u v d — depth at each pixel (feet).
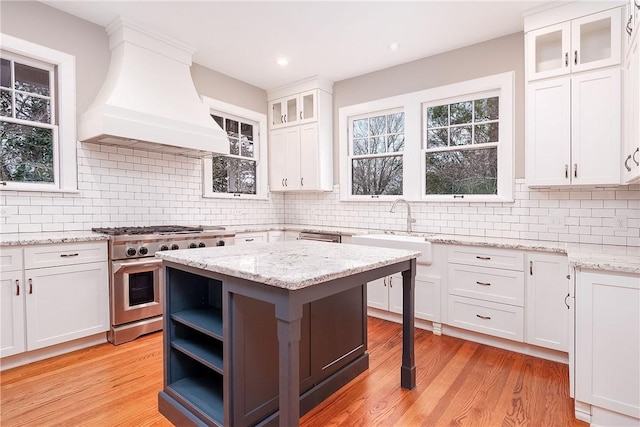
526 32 9.39
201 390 6.08
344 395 6.85
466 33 10.68
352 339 7.61
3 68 9.05
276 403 5.74
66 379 7.38
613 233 8.92
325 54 12.28
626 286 5.59
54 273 8.35
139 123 9.73
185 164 12.94
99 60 10.49
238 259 5.72
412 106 12.65
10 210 8.95
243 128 15.40
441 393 6.93
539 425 5.89
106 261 9.26
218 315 6.24
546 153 9.04
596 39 8.94
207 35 10.97
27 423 5.86
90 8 9.60
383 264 5.78
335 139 14.99
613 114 8.14
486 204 11.07
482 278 9.43
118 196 11.00
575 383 6.05
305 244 7.95
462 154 11.75
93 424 5.87
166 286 6.33
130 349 9.01
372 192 14.14
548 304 8.40
